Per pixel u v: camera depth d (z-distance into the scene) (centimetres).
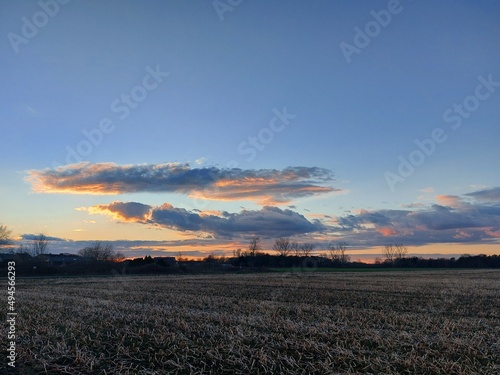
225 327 1666
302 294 3256
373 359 1227
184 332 1595
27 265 6925
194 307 2447
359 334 1545
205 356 1266
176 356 1262
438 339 1470
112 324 1769
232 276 6225
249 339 1455
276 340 1454
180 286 4094
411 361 1192
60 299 2755
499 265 11006
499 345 1395
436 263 10950
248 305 2486
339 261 9900
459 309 2384
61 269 7206
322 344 1347
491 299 2927
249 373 1130
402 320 1897
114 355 1299
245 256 9025
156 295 3164
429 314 2159
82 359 1231
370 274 6862
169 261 8394
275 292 3403
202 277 5919
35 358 1257
